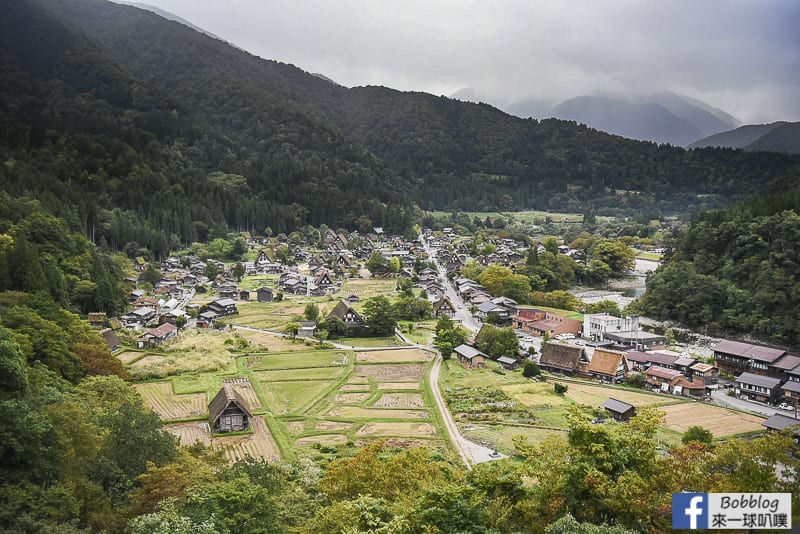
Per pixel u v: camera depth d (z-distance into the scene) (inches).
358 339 4975.4
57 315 3166.8
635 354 4239.7
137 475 1651.1
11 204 5487.2
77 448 1552.7
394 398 3449.8
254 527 1264.8
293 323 4980.3
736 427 3036.4
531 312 5679.1
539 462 1503.4
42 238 5093.5
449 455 2600.9
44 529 1167.6
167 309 5625.0
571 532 1123.9
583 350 4116.6
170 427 2888.8
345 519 1365.7
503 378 3897.6
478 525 1272.1
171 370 3720.5
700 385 3627.0
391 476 1691.7
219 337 4746.6
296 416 3083.2
